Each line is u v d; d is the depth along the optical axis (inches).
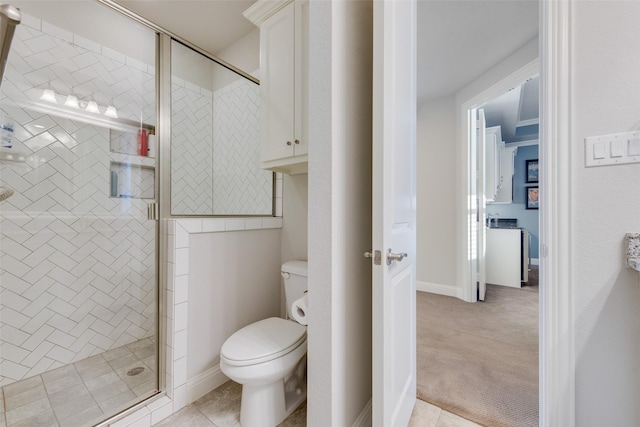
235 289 67.2
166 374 56.0
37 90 67.7
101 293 75.4
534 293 131.2
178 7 82.6
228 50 100.7
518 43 90.0
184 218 64.1
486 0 72.0
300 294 65.8
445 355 73.1
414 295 54.7
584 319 39.9
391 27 39.3
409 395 49.9
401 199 45.0
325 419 38.2
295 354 50.7
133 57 70.2
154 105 65.8
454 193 125.3
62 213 70.8
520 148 209.9
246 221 69.4
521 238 146.1
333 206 37.5
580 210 40.0
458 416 51.8
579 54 40.1
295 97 58.2
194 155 85.8
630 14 37.2
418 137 136.2
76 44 72.0
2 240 63.3
